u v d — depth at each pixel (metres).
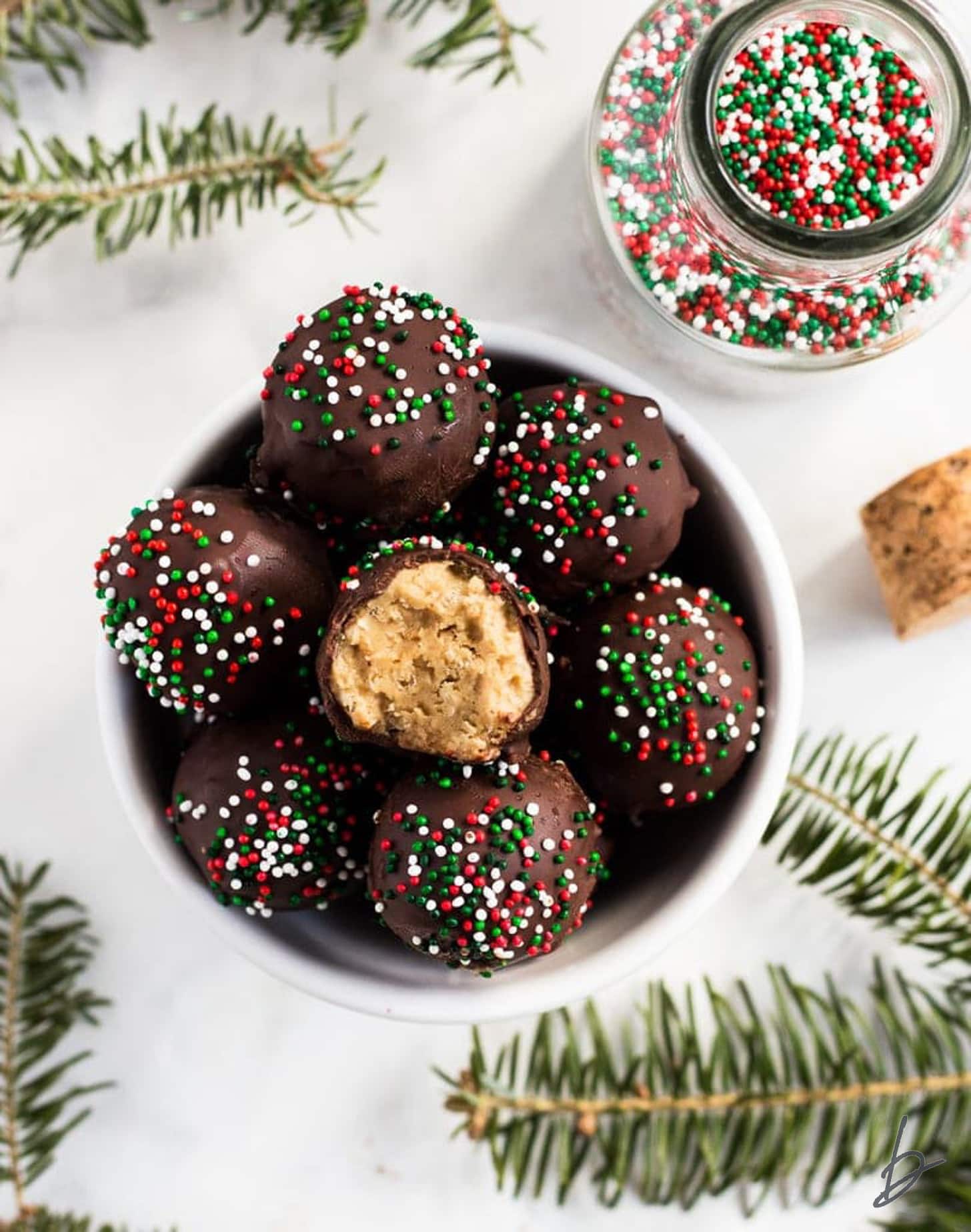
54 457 0.37
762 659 0.29
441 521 0.28
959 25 0.34
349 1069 0.37
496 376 0.30
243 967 0.37
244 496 0.28
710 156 0.30
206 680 0.27
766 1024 0.36
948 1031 0.34
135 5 0.34
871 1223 0.36
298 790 0.28
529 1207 0.37
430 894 0.27
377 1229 0.37
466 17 0.33
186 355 0.36
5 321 0.37
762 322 0.33
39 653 0.37
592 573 0.28
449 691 0.26
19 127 0.35
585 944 0.29
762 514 0.29
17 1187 0.34
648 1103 0.34
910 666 0.36
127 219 0.36
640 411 0.28
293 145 0.33
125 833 0.37
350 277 0.36
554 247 0.36
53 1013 0.35
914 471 0.36
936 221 0.30
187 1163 0.37
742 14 0.30
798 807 0.34
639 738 0.28
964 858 0.33
